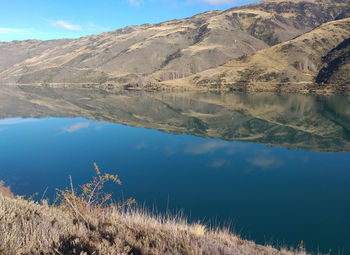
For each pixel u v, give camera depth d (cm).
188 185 2311
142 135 4850
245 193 2145
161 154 3441
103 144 4044
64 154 3431
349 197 2056
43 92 17250
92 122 6481
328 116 6394
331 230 1535
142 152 3544
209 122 6228
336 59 14988
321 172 2739
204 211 1798
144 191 2161
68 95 14800
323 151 3678
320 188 2270
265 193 2150
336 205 1911
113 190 2173
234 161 3130
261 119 6378
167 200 1984
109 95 14700
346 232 1507
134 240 343
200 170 2758
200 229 566
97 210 501
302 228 1566
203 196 2069
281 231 1525
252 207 1880
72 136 4719
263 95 12331
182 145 4009
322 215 1745
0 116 7456
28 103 10569
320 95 11112
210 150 3694
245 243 600
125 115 7625
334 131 4966
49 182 2452
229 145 4034
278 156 3403
